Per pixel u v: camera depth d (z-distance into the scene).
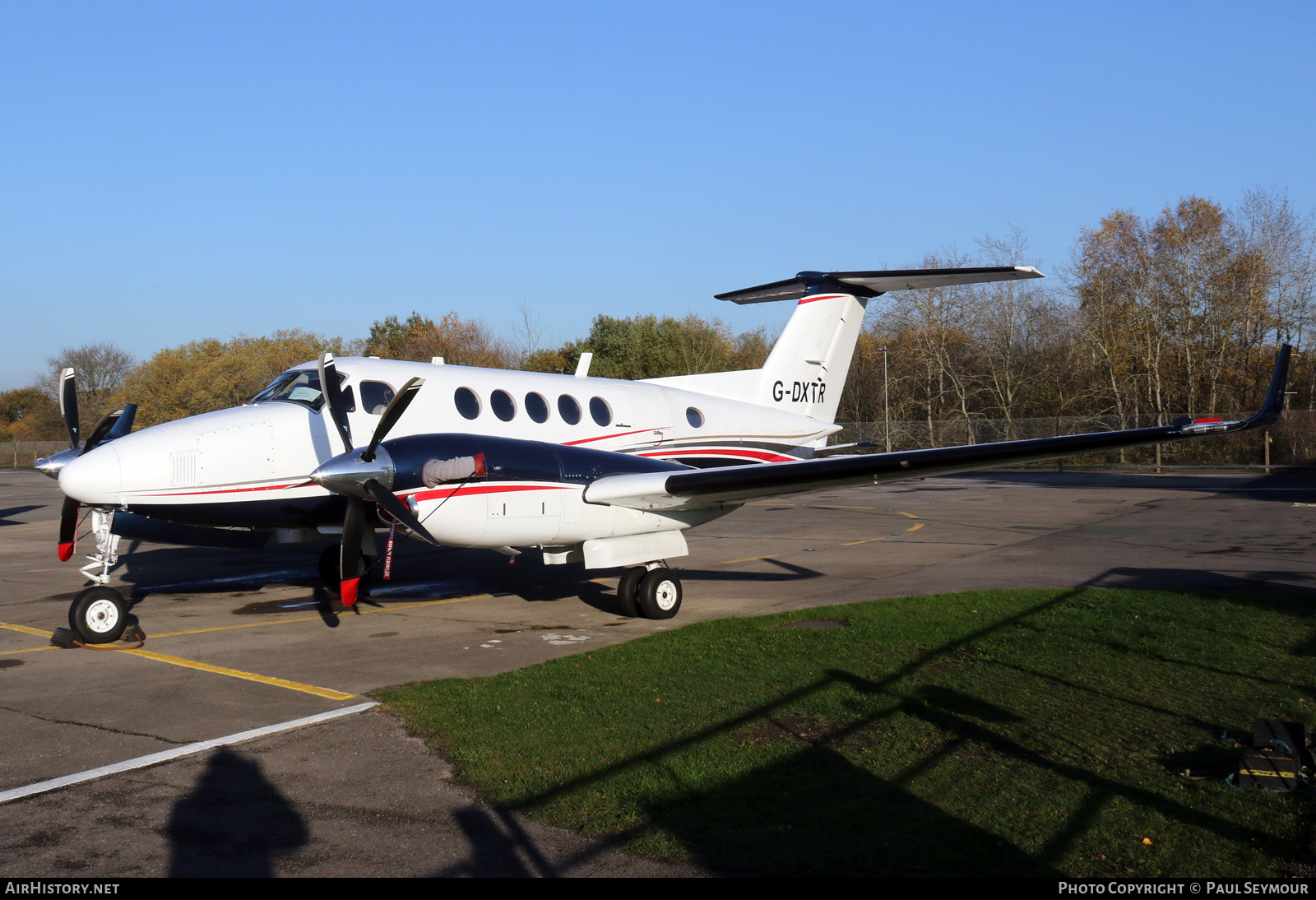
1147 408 40.25
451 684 6.25
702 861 3.54
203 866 3.53
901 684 6.11
